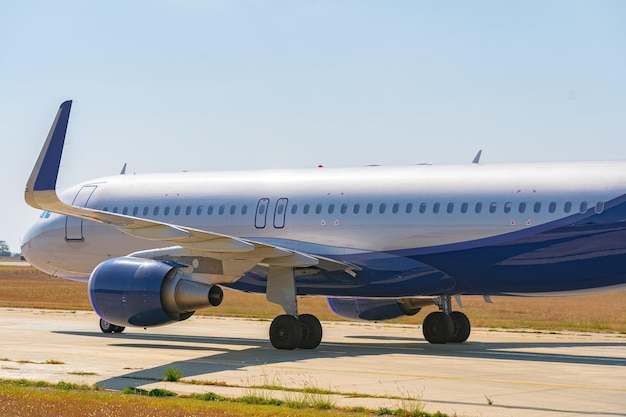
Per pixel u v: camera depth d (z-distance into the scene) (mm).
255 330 44812
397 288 35406
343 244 36125
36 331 41781
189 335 41625
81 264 42406
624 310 71438
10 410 18594
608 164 32656
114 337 39625
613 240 31359
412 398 21016
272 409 19078
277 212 37625
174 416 17984
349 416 18531
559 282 32875
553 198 32406
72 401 19766
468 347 36688
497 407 20016
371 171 36969
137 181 41938
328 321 53156
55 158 28062
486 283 34156
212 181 40000
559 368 28266
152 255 34594
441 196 34500
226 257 33312
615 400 21156
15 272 172875
